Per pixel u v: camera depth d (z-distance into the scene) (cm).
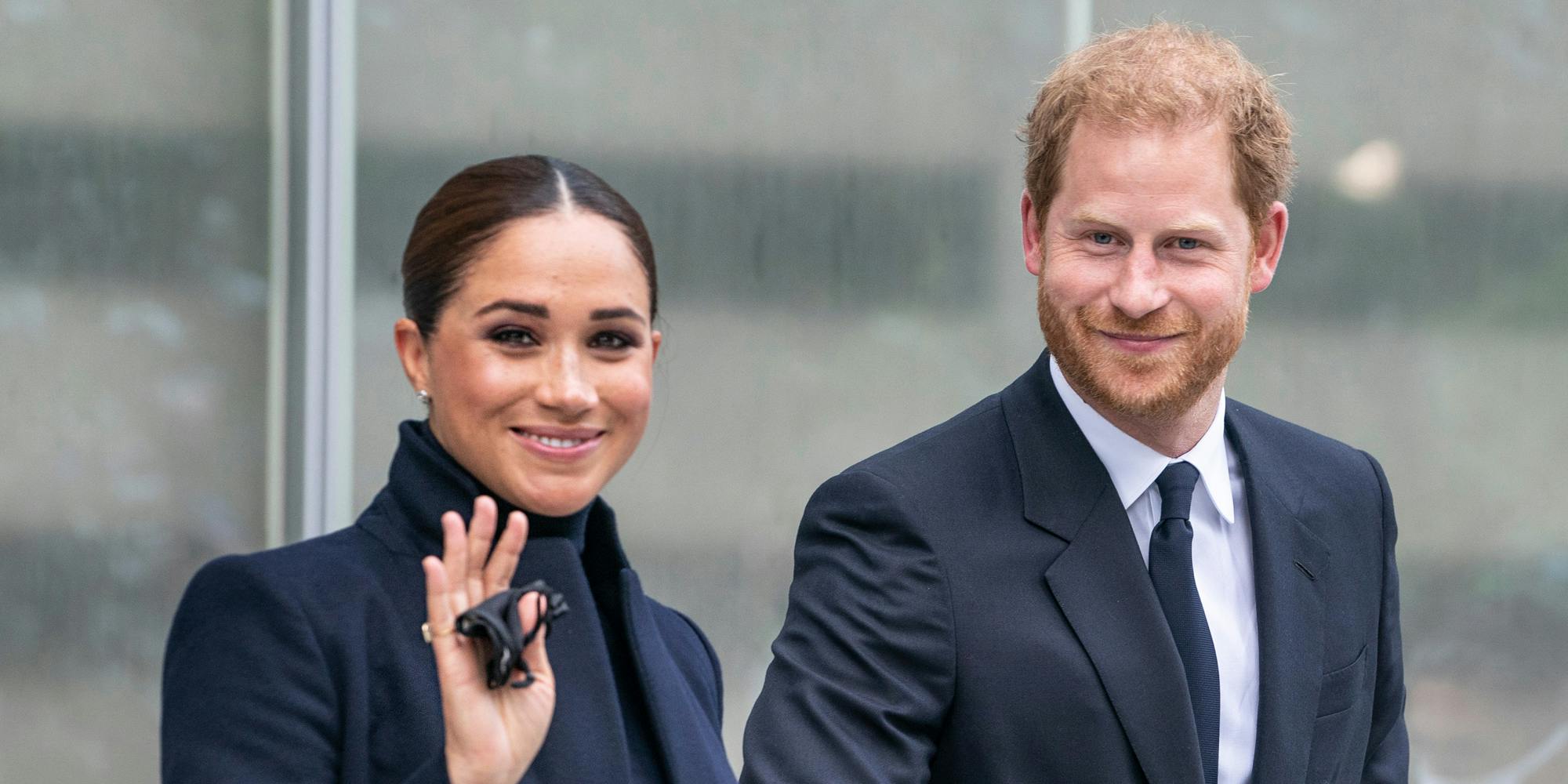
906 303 1362
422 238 563
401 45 1327
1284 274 1384
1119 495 734
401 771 519
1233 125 679
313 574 532
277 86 1314
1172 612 717
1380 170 1391
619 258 557
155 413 1282
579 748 556
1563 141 1401
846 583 709
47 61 1273
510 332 550
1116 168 673
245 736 496
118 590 1270
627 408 563
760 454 1348
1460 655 1373
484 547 516
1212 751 709
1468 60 1396
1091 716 687
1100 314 682
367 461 1313
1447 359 1385
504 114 1336
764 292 1354
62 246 1270
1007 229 1368
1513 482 1381
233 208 1303
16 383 1256
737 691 1336
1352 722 763
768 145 1360
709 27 1359
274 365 1307
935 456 739
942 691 691
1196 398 695
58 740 1255
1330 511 789
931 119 1370
